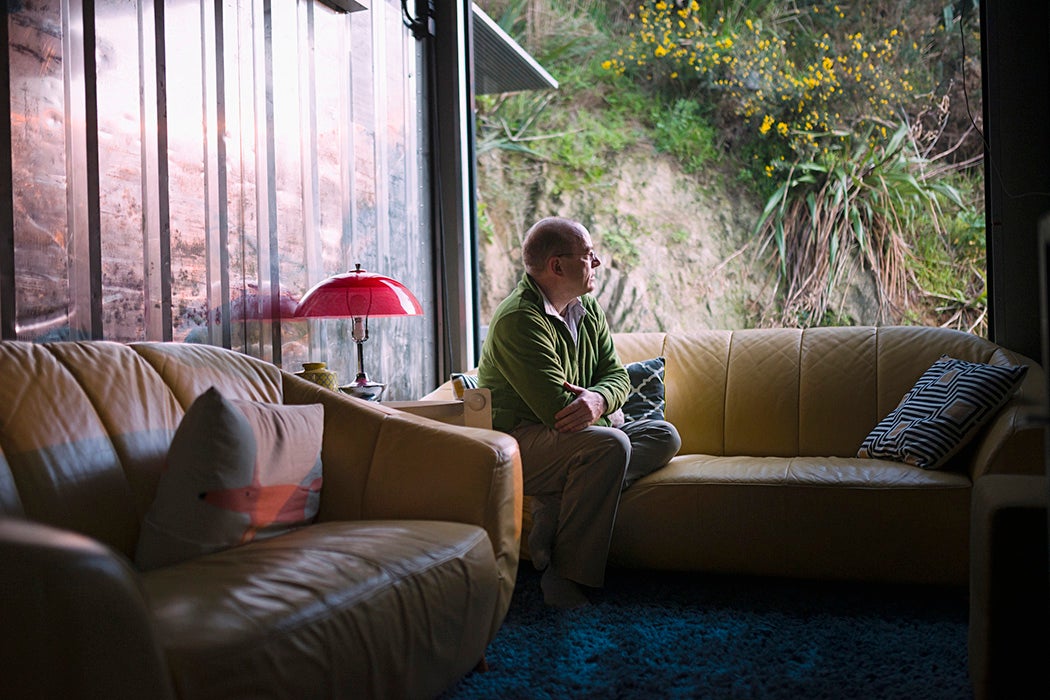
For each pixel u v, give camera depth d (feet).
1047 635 4.74
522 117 20.29
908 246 16.58
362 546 5.12
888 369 9.65
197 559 5.03
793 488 7.97
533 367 8.12
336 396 6.98
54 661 3.08
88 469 5.26
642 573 8.88
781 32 17.92
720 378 10.27
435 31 12.11
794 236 17.75
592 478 7.75
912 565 7.70
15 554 3.03
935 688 5.80
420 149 11.81
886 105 16.80
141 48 7.08
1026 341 9.89
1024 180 9.88
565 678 6.07
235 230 8.13
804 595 8.03
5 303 5.90
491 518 6.12
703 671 6.20
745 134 18.39
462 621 5.46
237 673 3.77
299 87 9.12
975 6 15.74
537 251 8.62
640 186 19.42
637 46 19.43
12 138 5.96
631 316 19.27
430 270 12.01
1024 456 7.31
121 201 6.85
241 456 5.52
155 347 6.37
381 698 4.63
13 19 5.98
